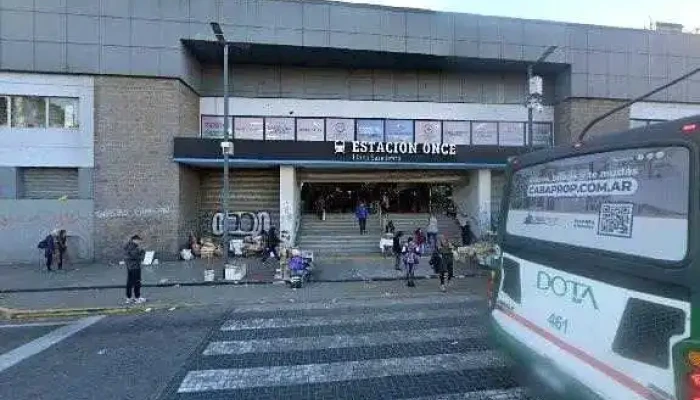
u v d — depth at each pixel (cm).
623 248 357
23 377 589
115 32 1806
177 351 694
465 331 784
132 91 1830
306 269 1377
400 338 743
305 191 2448
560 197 441
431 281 1373
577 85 2197
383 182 2348
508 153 2080
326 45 1962
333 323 855
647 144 341
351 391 529
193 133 2044
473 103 2289
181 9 1852
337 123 2195
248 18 1905
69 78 1794
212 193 2170
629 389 339
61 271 1569
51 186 1831
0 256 1767
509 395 509
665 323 313
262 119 2147
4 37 1742
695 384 286
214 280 1359
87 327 861
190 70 1972
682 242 306
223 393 529
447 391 523
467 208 2269
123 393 533
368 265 1662
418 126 2248
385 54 2042
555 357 423
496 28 2120
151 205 1841
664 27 2416
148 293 1205
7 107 1778
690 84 2302
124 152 1828
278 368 609
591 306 387
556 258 436
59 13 1769
